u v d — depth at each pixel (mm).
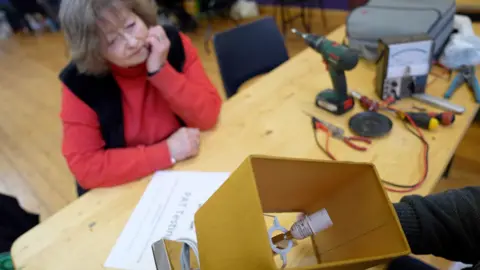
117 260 774
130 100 1058
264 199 644
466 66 1228
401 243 521
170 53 1129
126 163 958
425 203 623
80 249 802
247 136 1060
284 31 3223
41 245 814
